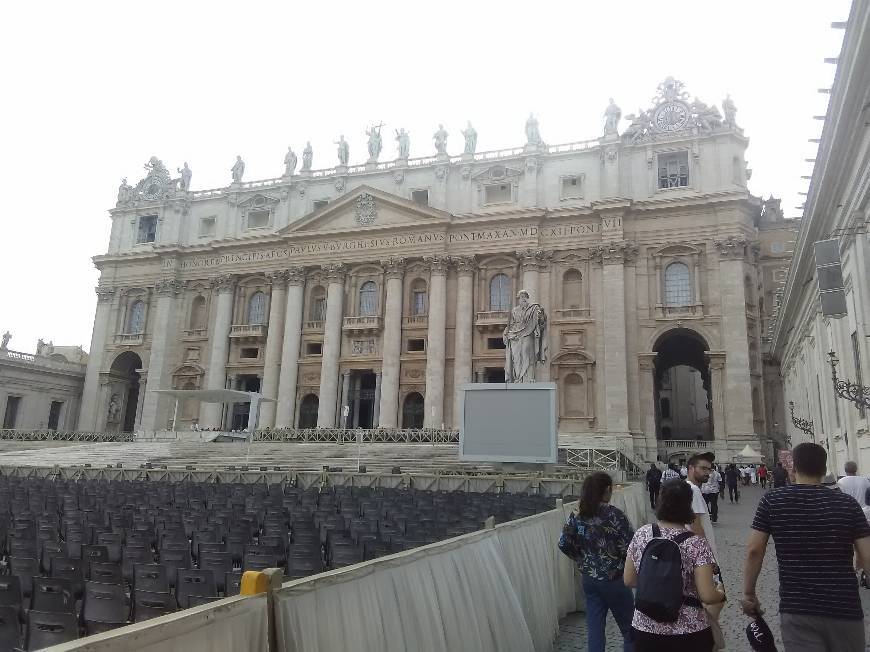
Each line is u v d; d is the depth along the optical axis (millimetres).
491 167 58469
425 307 58500
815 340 29891
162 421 63000
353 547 10500
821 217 21031
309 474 29688
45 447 52906
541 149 57531
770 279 57625
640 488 20312
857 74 13711
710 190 52656
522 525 8914
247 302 64250
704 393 76125
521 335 32875
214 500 20078
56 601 7359
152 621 3693
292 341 59969
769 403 54562
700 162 53500
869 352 17766
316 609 4762
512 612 7531
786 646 5203
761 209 53656
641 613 5273
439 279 57000
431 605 6141
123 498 20250
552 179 57094
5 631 6184
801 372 38688
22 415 65312
